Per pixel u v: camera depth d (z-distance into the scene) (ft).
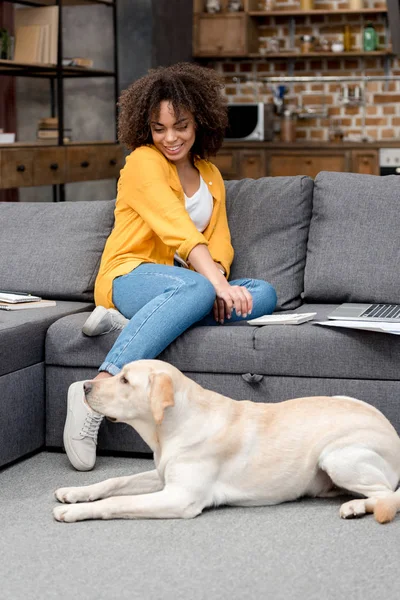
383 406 8.41
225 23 26.71
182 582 6.04
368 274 10.05
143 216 9.44
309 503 7.51
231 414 7.43
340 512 7.13
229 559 6.40
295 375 8.57
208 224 10.10
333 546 6.59
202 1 27.40
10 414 8.68
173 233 9.15
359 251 10.17
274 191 10.62
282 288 10.27
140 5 23.85
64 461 8.95
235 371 8.66
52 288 10.59
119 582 6.07
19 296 9.96
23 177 19.94
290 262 10.41
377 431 7.30
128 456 9.10
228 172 25.43
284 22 27.30
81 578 6.14
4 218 11.27
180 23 25.98
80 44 24.32
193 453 7.21
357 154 24.25
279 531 6.90
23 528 7.06
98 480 8.29
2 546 6.71
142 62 24.03
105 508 7.13
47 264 10.70
